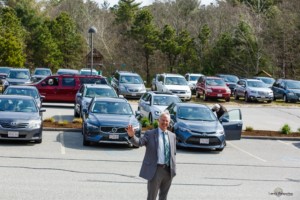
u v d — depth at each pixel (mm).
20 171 13594
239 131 20172
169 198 11570
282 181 14289
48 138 20062
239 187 13195
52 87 31953
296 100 42875
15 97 19922
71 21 73500
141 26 69500
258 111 36500
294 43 64875
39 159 15562
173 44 68000
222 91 41344
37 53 69500
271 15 71625
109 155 17125
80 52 74062
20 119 17984
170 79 41219
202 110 20641
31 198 10781
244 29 66688
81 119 24828
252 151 19906
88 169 14453
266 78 50656
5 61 58500
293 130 27344
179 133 19047
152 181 9117
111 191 11898
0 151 16578
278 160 18109
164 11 87312
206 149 19797
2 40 58719
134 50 80125
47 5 92438
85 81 32469
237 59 67625
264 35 66500
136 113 20672
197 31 77375
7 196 10836
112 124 18500
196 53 71312
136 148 18984
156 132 9219
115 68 80125
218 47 68375
